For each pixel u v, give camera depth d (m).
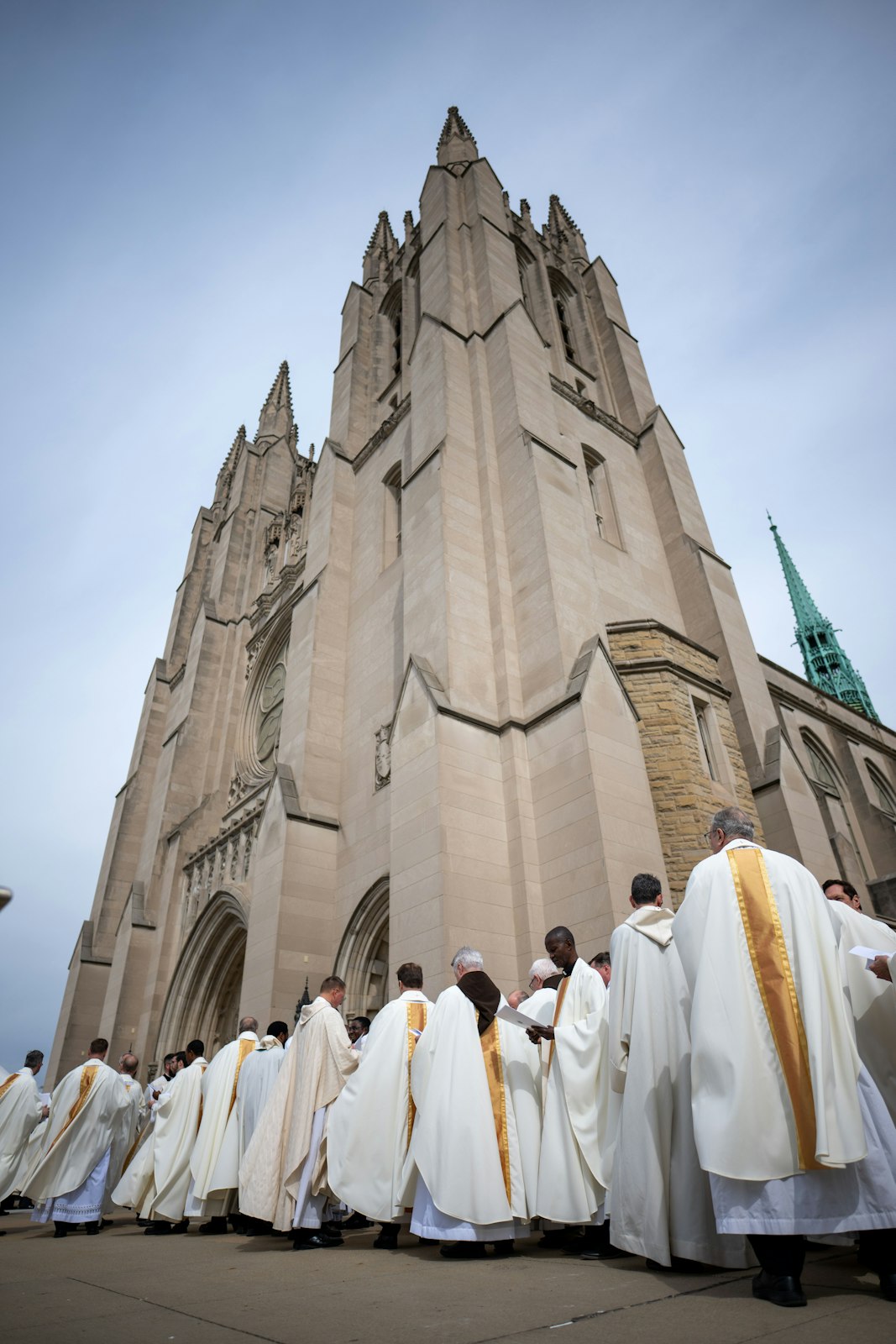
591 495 23.58
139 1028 24.12
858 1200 3.40
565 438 22.94
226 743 29.72
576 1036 5.54
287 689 22.39
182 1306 3.61
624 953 4.95
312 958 17.00
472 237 25.47
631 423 27.20
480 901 12.75
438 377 20.23
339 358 32.69
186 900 25.55
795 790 18.42
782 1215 3.37
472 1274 4.42
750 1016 3.80
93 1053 9.58
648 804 13.68
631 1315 3.15
